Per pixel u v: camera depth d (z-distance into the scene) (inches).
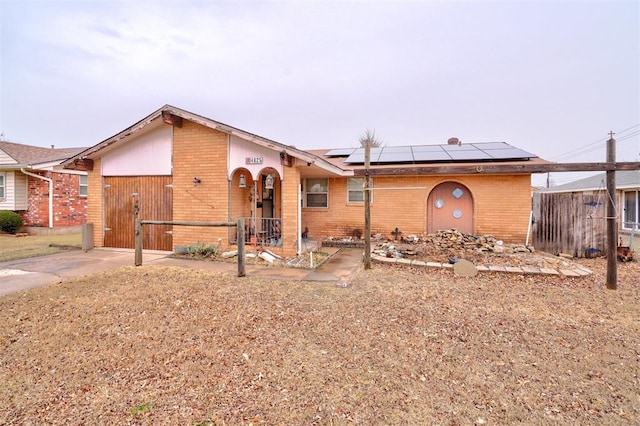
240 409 92.6
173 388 102.5
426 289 218.2
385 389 103.0
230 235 346.9
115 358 120.9
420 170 267.7
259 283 227.0
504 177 402.0
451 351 129.2
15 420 87.2
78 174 629.3
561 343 137.7
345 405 94.7
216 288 212.4
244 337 139.2
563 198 366.0
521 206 395.5
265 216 424.8
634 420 89.3
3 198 566.3
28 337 137.5
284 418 88.9
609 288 221.6
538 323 160.2
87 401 95.7
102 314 164.4
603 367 118.3
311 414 90.7
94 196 390.6
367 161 280.7
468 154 441.7
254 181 365.1
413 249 346.9
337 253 368.8
